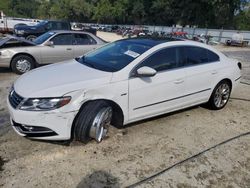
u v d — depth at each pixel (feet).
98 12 287.89
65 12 314.76
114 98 12.93
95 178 10.73
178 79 15.21
